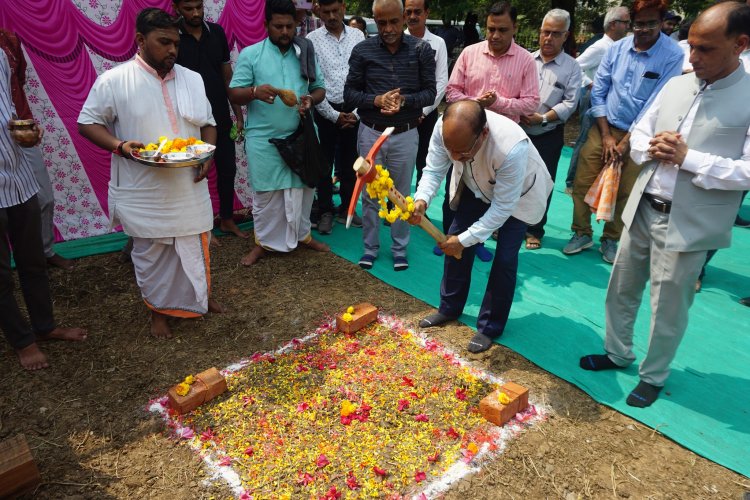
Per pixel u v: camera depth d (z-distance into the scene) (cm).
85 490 256
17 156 307
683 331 302
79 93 492
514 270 355
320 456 273
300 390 325
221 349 369
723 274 491
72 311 408
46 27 461
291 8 434
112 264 485
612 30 665
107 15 489
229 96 452
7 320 325
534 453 282
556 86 486
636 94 456
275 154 463
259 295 443
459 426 299
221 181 535
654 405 317
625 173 478
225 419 302
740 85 259
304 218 511
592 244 541
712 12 244
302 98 452
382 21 418
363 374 342
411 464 272
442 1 1194
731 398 325
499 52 449
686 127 275
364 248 506
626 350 342
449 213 494
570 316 417
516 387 312
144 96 325
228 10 557
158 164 306
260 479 263
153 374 340
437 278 479
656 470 273
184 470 268
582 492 260
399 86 442
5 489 243
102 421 299
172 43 317
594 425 304
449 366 352
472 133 273
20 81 363
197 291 374
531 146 328
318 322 404
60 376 335
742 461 277
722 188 262
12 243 332
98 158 520
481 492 258
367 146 455
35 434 289
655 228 291
